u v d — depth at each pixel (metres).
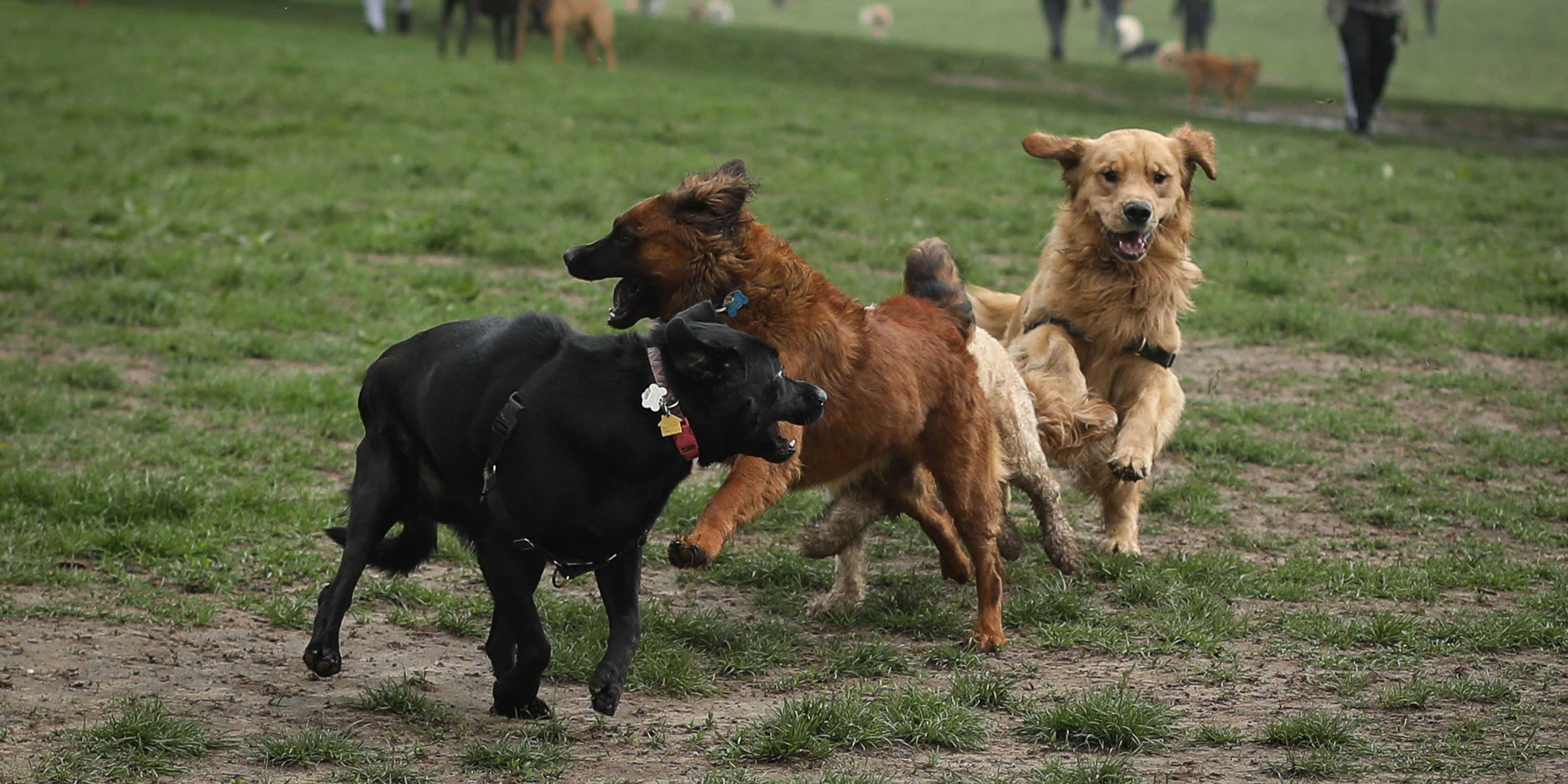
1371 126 38.19
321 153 28.28
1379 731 8.01
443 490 8.45
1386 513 12.55
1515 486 13.48
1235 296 20.84
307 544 11.09
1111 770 7.22
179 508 11.38
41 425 13.30
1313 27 95.44
